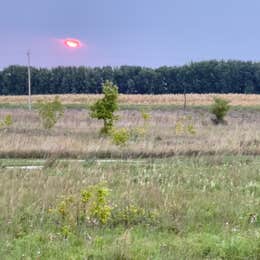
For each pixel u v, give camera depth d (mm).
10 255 22125
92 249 23219
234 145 67625
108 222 28469
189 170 48094
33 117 144125
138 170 46812
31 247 23359
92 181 38844
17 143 63438
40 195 33062
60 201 31172
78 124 115500
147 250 23000
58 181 37312
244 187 40031
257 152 66500
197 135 87625
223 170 48250
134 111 190750
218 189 39406
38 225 27266
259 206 32531
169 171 46594
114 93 87000
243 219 29484
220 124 132750
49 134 85688
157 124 121500
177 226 27922
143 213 29891
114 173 44125
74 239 24938
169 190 36219
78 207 28844
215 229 27656
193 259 22234
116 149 62562
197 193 36219
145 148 63594
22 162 55438
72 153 60750
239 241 24156
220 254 22938
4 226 26688
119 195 33562
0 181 37719
